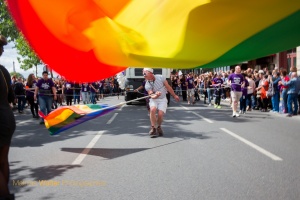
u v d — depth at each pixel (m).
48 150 6.97
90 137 8.48
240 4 2.16
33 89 13.70
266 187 4.46
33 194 4.33
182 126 10.16
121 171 5.30
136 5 2.53
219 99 16.83
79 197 4.20
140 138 8.22
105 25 2.82
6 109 3.63
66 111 6.75
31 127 10.73
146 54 2.80
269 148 6.87
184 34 2.48
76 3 2.71
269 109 15.09
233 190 4.36
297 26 2.38
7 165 3.76
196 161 5.86
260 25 2.33
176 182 4.71
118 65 3.23
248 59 2.83
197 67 3.00
